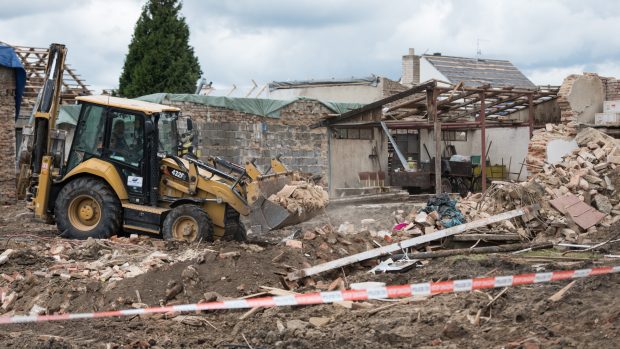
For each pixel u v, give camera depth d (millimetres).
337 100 39281
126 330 10391
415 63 49406
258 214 16016
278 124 29766
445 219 16641
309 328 9938
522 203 18469
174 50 46594
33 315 11375
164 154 17000
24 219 21516
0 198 27094
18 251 13984
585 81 30484
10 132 27531
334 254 13750
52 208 17469
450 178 33219
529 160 28938
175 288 11695
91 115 17266
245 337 9773
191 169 16641
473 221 16531
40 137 17656
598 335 8242
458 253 14406
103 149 16984
